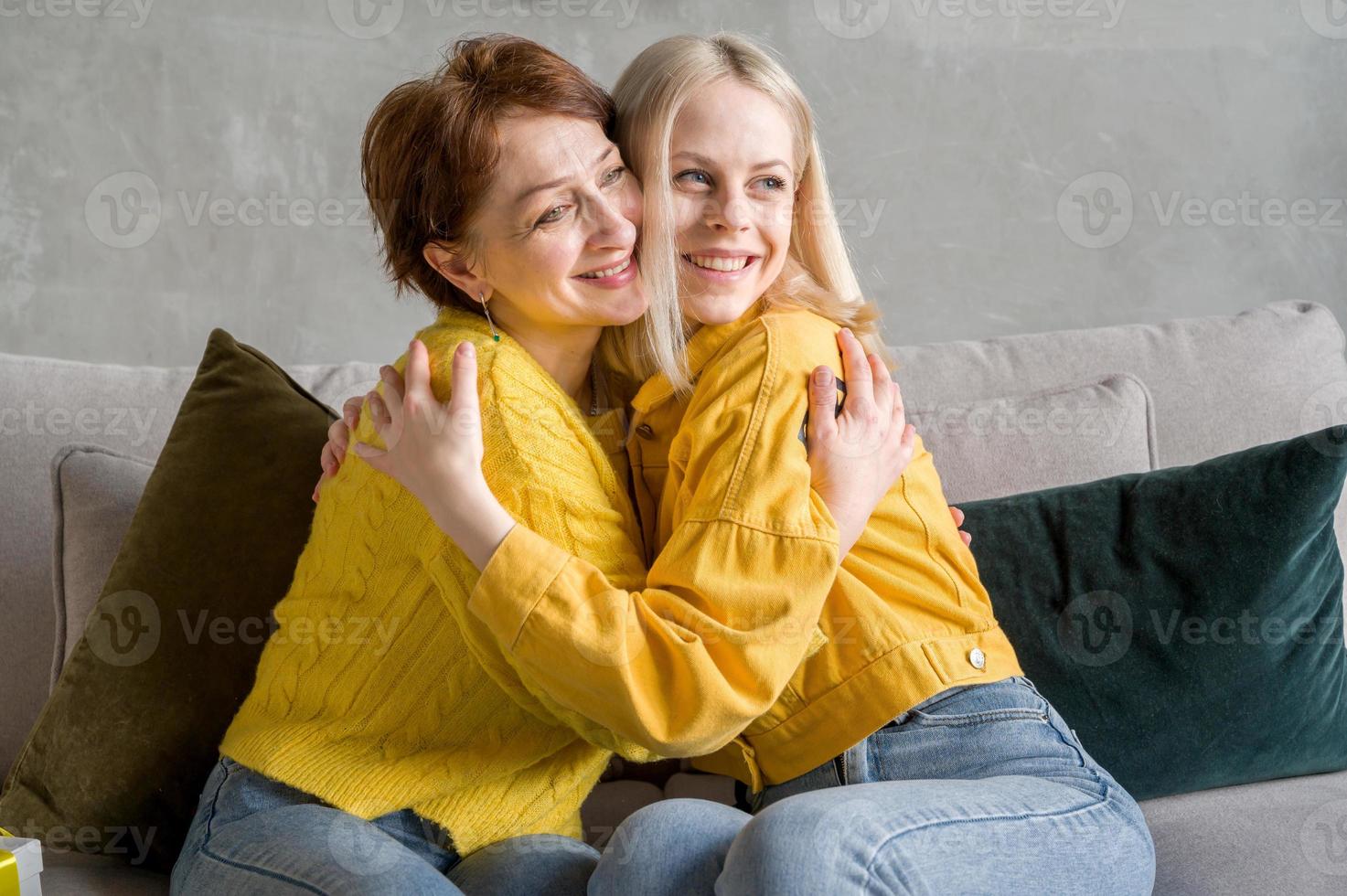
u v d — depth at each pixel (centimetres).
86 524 168
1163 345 201
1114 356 199
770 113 136
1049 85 278
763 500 120
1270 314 205
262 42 266
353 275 273
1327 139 282
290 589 145
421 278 138
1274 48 279
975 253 281
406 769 126
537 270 128
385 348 276
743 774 141
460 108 125
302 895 111
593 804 165
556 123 127
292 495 159
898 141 277
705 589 117
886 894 106
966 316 282
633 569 127
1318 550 158
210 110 267
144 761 149
